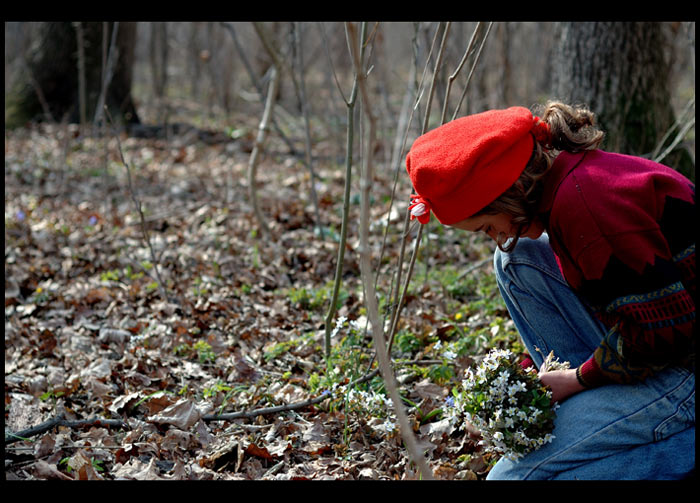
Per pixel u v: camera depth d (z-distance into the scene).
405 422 1.46
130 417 2.63
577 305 2.14
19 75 9.56
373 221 5.04
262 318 3.59
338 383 2.69
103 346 3.30
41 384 2.88
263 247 4.67
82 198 6.09
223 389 2.76
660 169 1.81
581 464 1.93
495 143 1.77
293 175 6.89
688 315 1.70
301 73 4.65
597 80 4.48
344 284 4.09
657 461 1.88
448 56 5.19
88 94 9.45
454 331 3.18
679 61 7.50
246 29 11.70
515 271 2.19
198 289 3.96
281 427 2.53
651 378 1.88
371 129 1.38
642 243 1.69
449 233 4.81
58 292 3.99
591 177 1.76
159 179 6.72
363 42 2.64
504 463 2.04
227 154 8.09
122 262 4.47
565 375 1.97
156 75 10.05
